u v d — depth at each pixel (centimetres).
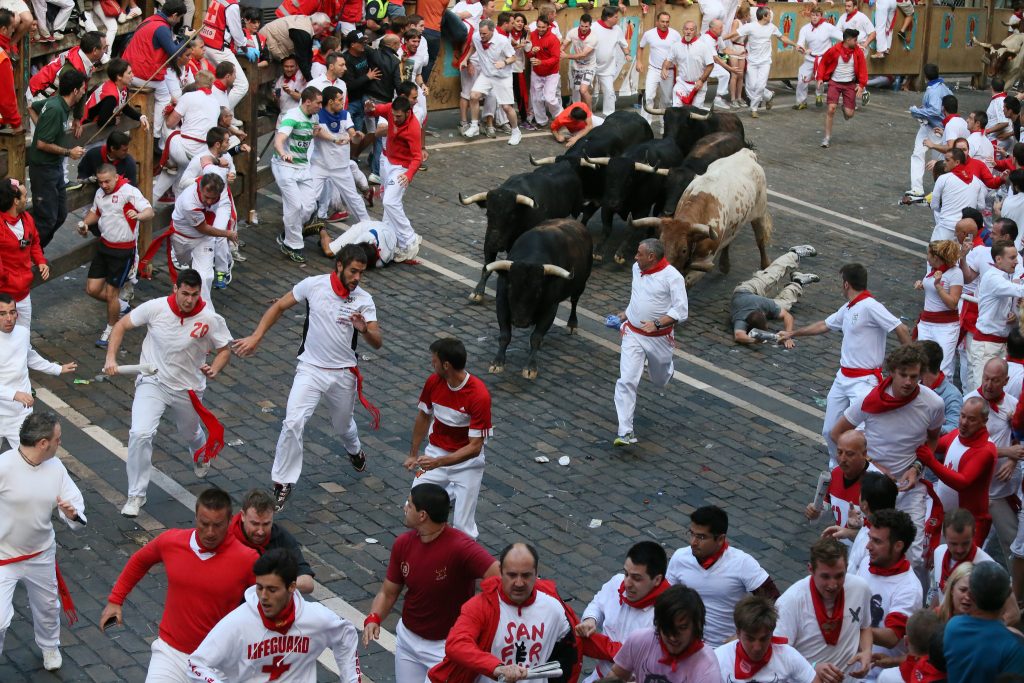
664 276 1264
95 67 1764
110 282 1394
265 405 1329
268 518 764
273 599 697
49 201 1396
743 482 1253
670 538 1136
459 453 1005
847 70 2584
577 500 1191
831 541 751
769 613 686
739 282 1816
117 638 929
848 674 768
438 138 2392
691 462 1288
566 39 2569
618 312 1672
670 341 1294
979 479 990
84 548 1040
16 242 1218
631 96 2859
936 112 2202
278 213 1919
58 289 1557
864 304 1185
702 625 681
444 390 1005
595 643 761
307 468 1210
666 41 2625
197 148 1653
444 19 2361
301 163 1695
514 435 1312
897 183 2386
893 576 816
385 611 810
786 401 1454
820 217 2148
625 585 766
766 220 1828
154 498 1129
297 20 1980
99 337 1445
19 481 839
